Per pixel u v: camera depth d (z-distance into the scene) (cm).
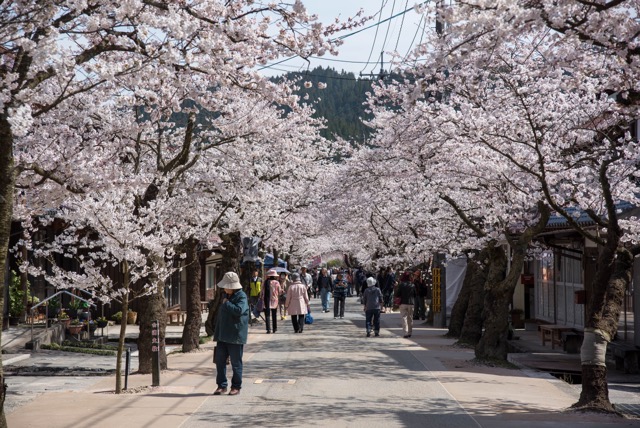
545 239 2269
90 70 920
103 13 895
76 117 1287
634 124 1816
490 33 876
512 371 1603
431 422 1003
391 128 1788
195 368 1588
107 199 1216
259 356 1803
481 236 1819
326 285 4047
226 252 2533
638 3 1007
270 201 2242
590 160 1464
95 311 2902
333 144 2647
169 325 3134
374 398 1202
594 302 1162
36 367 1625
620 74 1098
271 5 996
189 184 1802
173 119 1803
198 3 998
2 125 792
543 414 1081
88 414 1035
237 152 1859
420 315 3544
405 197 2316
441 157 1680
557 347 2173
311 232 3388
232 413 1055
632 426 994
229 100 1791
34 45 759
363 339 2312
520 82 1520
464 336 2111
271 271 2573
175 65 1016
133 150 1530
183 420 998
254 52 1029
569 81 1143
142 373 1512
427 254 2502
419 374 1501
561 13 817
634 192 1552
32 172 1125
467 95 1527
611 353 1892
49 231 2523
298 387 1312
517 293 3038
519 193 1571
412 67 1420
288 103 1077
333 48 1028
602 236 1759
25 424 963
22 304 2205
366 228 2920
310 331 2636
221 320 1232
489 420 1023
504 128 1398
